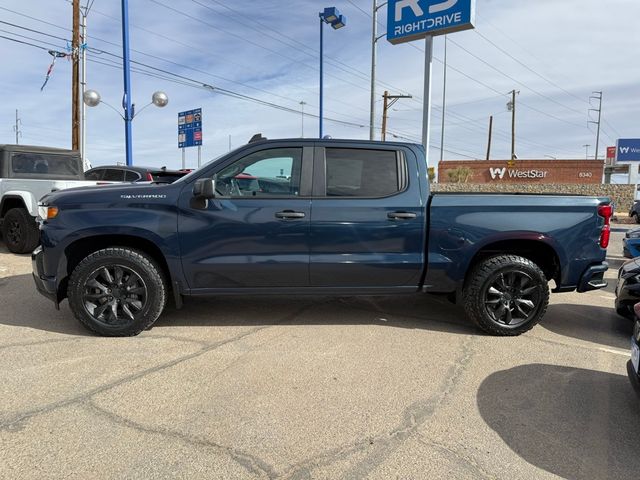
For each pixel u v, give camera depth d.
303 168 4.66
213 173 4.62
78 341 4.42
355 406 3.28
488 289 4.75
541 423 3.12
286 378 3.70
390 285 4.82
